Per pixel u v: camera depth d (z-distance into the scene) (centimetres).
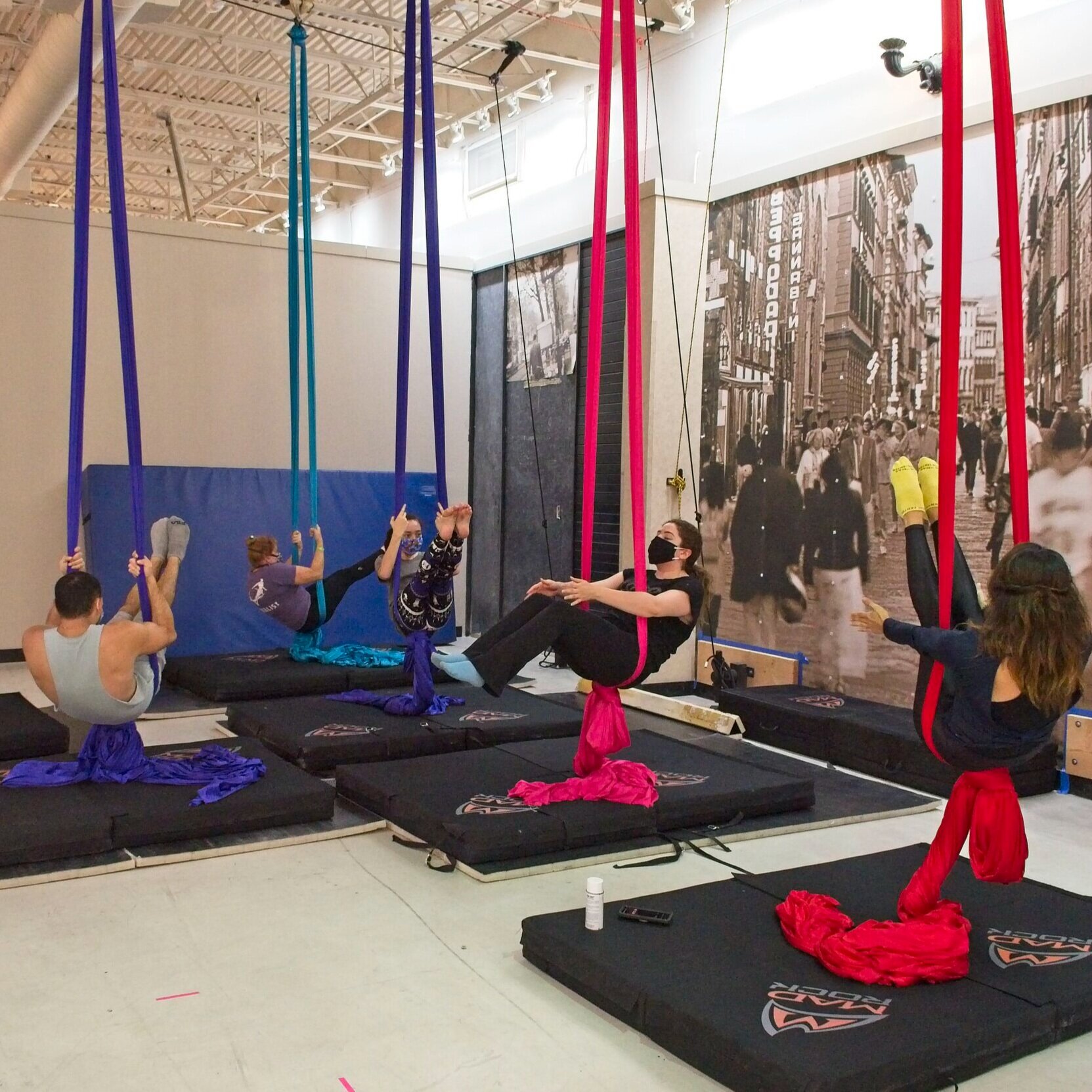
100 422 896
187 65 1138
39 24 1023
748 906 355
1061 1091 271
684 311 798
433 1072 274
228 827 446
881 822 495
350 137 1375
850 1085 249
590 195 982
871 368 684
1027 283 592
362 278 988
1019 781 546
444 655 409
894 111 690
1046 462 583
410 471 1024
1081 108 565
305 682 720
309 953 342
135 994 313
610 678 424
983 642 301
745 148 817
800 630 739
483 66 1162
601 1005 309
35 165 1515
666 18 901
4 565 866
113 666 440
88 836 416
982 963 317
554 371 925
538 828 424
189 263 920
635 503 408
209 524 860
